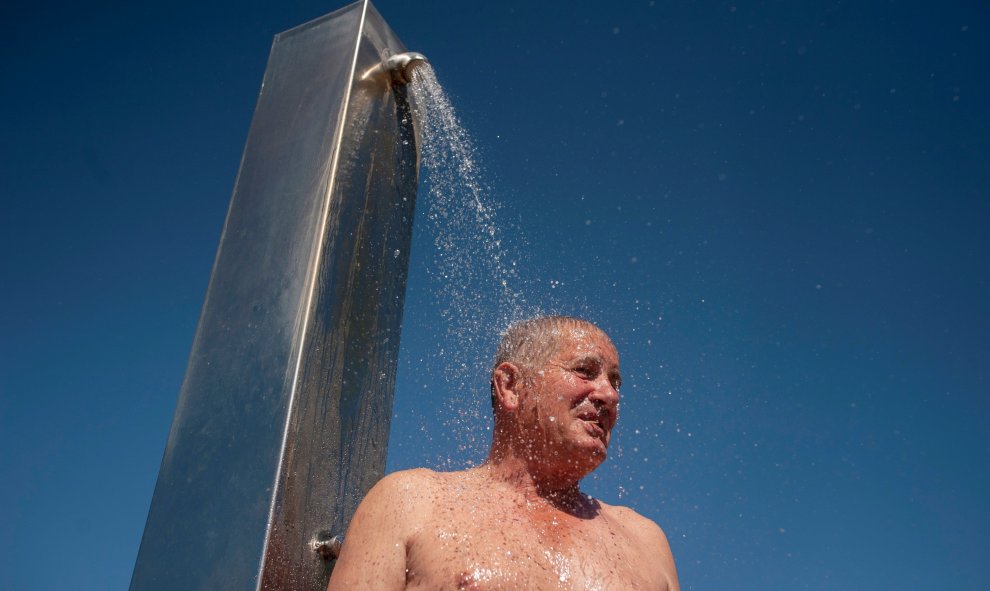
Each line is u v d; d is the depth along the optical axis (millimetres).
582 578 2162
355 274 2594
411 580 2123
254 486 2115
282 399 2199
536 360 2564
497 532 2197
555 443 2443
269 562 2059
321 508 2334
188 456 2250
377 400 2664
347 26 2838
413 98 3084
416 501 2258
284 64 2914
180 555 2107
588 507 2525
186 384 2377
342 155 2574
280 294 2381
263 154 2721
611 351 2645
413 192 3033
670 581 2508
